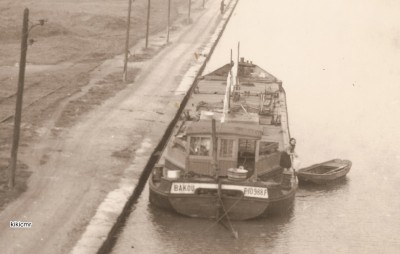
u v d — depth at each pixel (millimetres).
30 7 108688
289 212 38906
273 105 50625
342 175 44125
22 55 35938
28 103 54844
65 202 35656
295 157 48750
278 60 87000
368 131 57062
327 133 56156
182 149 38938
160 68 74750
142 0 131875
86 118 52219
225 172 37438
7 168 39125
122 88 63969
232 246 34531
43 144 44812
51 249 30266
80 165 41594
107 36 91938
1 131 46438
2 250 29641
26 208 34281
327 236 36375
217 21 115062
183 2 137625
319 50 94188
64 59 75375
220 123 39406
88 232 32469
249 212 36125
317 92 70688
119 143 46688
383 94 70500
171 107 58000
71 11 109125
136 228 35688
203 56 84062
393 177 45875
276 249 34625
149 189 37781
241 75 62500
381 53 93000
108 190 38094
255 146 37906
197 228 36031
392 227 37906
